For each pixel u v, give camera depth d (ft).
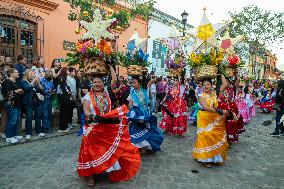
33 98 24.63
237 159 20.61
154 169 17.79
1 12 36.50
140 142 20.11
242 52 79.87
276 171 18.26
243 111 36.68
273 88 51.29
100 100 14.76
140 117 19.76
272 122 39.01
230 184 15.85
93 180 14.99
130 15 40.27
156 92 43.86
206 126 18.24
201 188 15.12
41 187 14.75
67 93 26.89
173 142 24.99
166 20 65.31
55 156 19.84
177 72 27.55
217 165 18.99
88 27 14.73
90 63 14.55
